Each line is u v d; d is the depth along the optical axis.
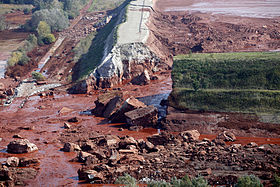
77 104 79.62
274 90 62.12
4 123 69.25
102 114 70.94
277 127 55.22
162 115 66.75
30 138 59.09
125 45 96.38
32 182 41.72
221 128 57.47
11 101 84.88
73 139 57.12
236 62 69.88
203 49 106.62
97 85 90.00
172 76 71.31
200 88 66.50
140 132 60.12
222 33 116.44
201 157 44.88
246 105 60.44
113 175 40.75
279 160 42.62
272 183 35.94
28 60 119.38
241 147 48.44
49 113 74.44
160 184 33.91
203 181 33.69
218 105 61.94
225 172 40.31
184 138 53.19
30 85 95.94
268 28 117.19
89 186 38.94
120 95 72.69
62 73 104.94
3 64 117.88
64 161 47.91
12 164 46.59
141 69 95.56
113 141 53.09
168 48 109.81
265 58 69.44
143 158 45.50
